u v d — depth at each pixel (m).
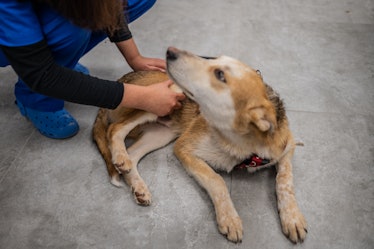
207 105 1.52
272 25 2.79
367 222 1.51
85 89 1.44
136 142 1.80
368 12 2.97
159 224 1.50
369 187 1.65
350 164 1.75
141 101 1.56
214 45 2.55
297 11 2.98
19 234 1.46
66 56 1.62
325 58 2.46
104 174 1.70
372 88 2.22
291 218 1.44
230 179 1.69
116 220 1.51
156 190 1.63
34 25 1.29
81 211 1.55
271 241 1.44
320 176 1.69
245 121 1.46
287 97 2.13
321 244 1.43
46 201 1.58
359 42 2.62
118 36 1.86
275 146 1.53
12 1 1.22
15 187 1.64
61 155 1.79
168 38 2.61
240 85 1.45
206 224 1.50
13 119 1.98
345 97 2.15
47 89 1.40
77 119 1.99
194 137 1.68
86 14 1.21
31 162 1.75
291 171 1.59
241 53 2.48
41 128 1.85
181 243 1.43
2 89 2.17
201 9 2.95
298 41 2.62
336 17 2.91
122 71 2.33
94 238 1.45
